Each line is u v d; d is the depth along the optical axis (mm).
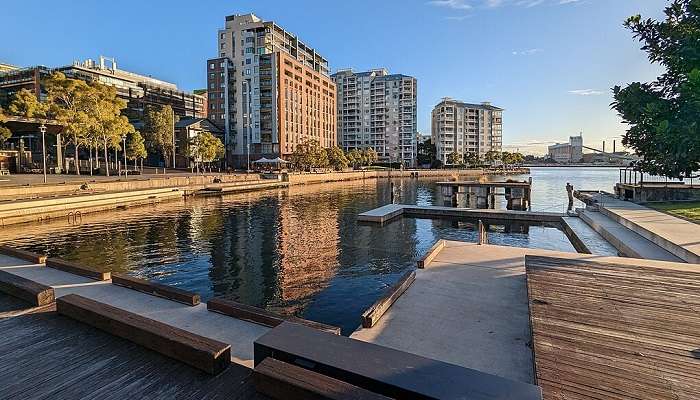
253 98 93125
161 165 82000
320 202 41438
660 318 5422
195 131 81062
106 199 32000
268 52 93625
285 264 15891
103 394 3834
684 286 6859
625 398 3527
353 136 155500
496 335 6086
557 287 6859
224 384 3982
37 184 30922
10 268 9750
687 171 13297
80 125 45906
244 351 5176
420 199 46906
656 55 11453
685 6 11234
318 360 3287
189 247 19109
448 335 6094
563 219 24062
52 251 17938
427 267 10031
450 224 26750
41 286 6723
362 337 6027
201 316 6559
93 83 50312
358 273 14578
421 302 7543
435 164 144125
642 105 10961
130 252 17906
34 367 4359
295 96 99500
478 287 8430
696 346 4559
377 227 25594
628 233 15953
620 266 8320
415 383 2881
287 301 11562
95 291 7922
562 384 3773
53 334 5238
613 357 4312
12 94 77562
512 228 25172
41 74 77250
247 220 28219
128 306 7051
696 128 9367
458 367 3125
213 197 45344
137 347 4832
